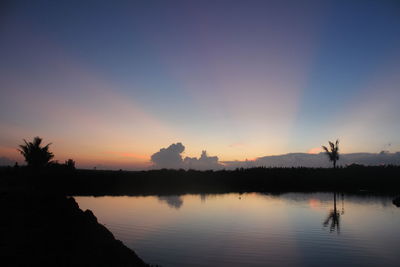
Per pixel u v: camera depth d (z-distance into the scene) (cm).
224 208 2427
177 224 1809
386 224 1802
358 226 1752
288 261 1157
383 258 1200
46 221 1015
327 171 4988
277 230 1653
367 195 3381
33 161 3156
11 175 3058
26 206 1161
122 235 1551
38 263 712
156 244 1386
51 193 1398
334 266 1119
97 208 2442
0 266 671
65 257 766
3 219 977
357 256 1225
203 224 1806
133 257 896
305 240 1446
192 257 1205
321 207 2458
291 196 3312
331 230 1653
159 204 2680
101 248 877
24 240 827
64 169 4619
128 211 2280
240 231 1630
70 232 947
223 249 1305
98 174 4691
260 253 1257
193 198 3156
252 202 2806
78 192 3734
